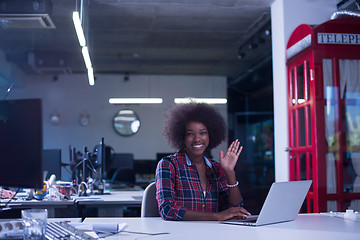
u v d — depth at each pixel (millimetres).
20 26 5645
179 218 2182
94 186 4973
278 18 5559
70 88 11195
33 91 11078
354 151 4438
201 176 2479
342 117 4469
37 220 1518
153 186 2588
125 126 11242
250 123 14305
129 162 9109
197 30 7898
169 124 2570
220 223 2088
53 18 6980
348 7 5191
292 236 1722
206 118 2533
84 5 5059
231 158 2434
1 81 9703
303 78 4770
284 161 5297
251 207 7965
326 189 4406
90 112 11203
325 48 4477
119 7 6453
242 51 9336
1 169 1931
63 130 11094
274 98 5641
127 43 8836
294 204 2129
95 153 5145
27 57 9516
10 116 1890
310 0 5383
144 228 1938
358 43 4492
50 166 4668
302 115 4871
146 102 10953
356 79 4469
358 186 4406
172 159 2422
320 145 4426
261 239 1658
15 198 3994
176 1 6055
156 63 10359
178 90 11641
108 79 11383
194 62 10391
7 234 1672
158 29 7820
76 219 2250
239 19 7176
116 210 4320
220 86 11766
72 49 9086
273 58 5711
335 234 1770
